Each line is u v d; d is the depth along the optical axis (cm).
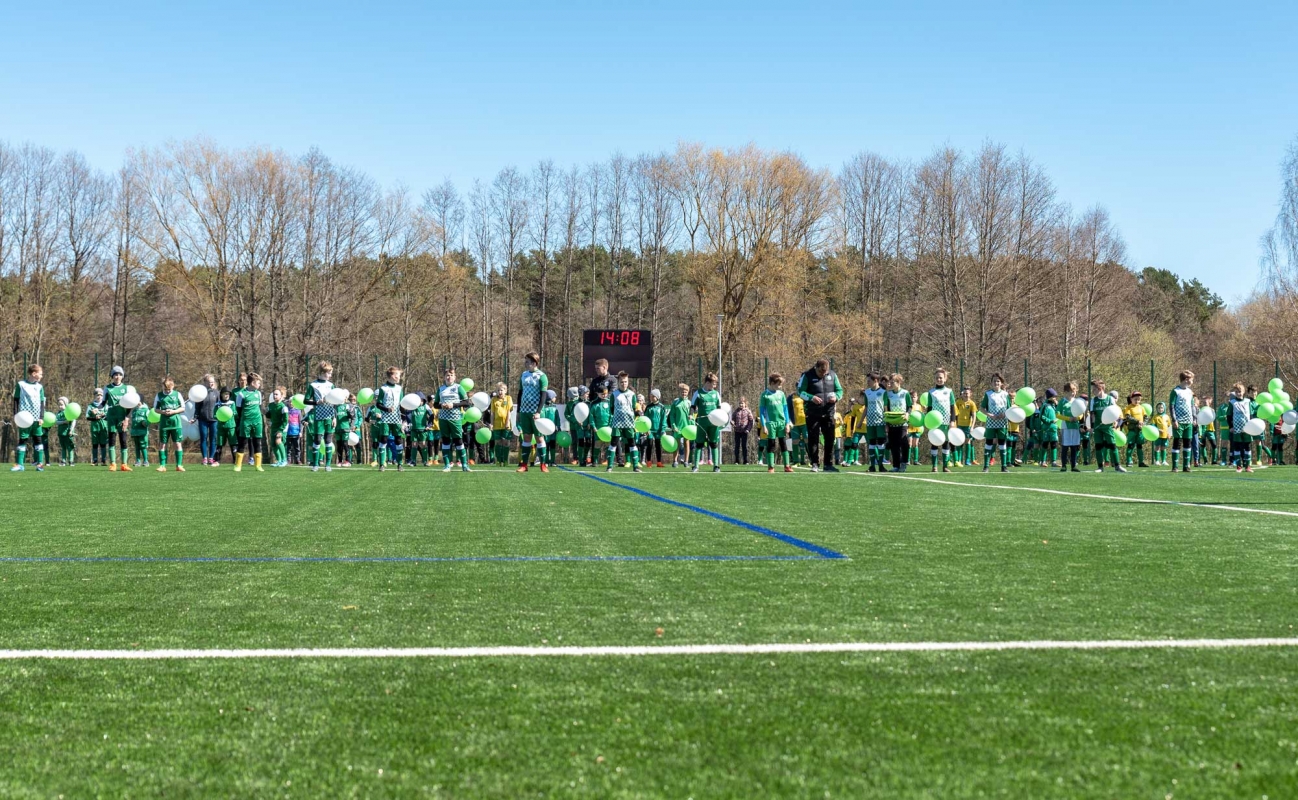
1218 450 2459
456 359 4803
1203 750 243
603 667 322
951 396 1869
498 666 323
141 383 4528
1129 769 231
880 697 288
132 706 281
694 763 235
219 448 2112
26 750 246
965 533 707
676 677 309
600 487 1255
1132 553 598
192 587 478
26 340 4122
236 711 276
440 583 489
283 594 458
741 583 488
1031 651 342
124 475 1561
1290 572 521
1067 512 879
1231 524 771
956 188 4331
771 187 4288
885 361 4853
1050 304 4684
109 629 381
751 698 287
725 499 1038
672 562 561
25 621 397
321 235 4172
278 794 218
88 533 711
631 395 1827
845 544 643
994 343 4419
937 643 354
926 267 4466
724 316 4403
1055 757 239
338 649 347
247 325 4078
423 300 4503
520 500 1023
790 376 4125
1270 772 229
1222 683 301
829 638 363
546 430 1725
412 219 4331
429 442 2252
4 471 1697
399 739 253
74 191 4356
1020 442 2686
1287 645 350
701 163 4384
